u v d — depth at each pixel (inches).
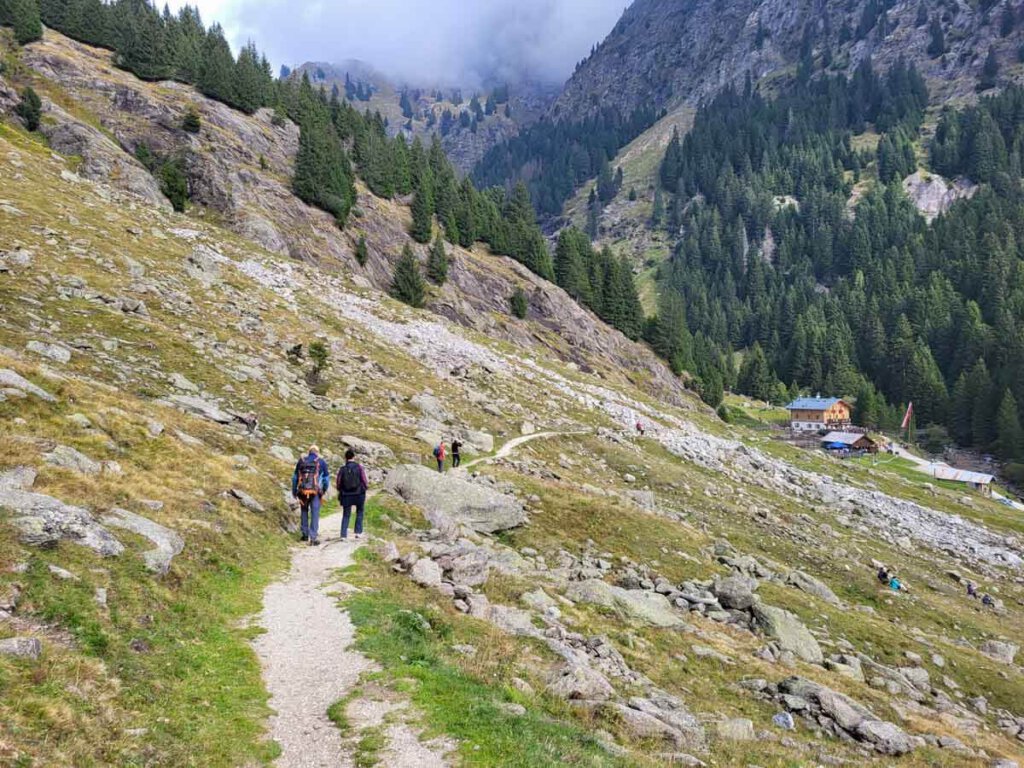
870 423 6771.7
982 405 6087.6
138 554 535.5
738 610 1174.3
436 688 464.4
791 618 1148.5
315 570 735.7
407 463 1487.5
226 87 4753.9
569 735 444.8
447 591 746.8
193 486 810.2
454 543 989.8
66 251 1838.1
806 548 1920.5
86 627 409.7
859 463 5251.0
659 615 986.7
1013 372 6250.0
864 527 2498.8
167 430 959.0
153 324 1621.6
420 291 4320.9
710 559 1481.3
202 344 1665.8
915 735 854.5
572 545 1317.7
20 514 472.1
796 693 826.8
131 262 1977.1
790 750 643.5
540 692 544.7
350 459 900.0
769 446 4030.5
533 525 1360.7
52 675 344.2
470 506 1242.0
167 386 1314.0
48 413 764.6
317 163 4416.8
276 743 375.2
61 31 4712.1
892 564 2065.7
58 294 1533.0
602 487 1959.9
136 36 4581.7
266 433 1325.0
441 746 383.6
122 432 844.0
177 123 4072.3
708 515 2048.5
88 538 499.2
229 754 352.2
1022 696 1225.4
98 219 2287.2
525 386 3058.6
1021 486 5191.9
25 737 292.8
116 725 337.1
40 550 458.3
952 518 3058.6
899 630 1424.7
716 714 700.0
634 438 2856.8
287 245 3811.5
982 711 1144.2
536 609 823.1
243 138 4475.9
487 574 884.0
